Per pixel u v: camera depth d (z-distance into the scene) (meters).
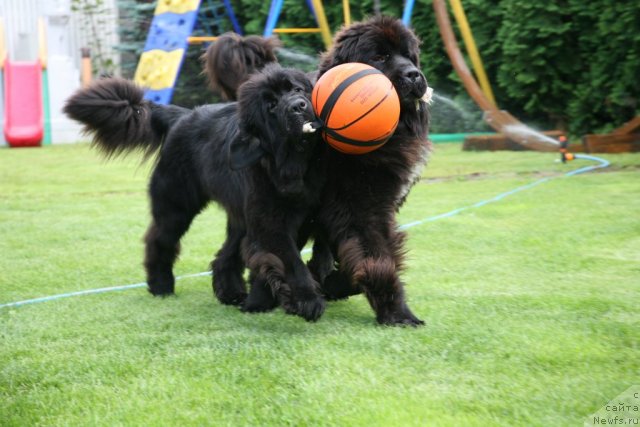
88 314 4.75
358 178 4.34
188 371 3.57
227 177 4.92
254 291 4.81
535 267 5.46
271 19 12.27
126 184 10.62
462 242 6.36
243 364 3.62
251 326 4.35
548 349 3.63
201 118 5.37
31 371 3.66
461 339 3.84
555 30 12.40
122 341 4.09
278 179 4.27
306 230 4.71
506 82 13.52
